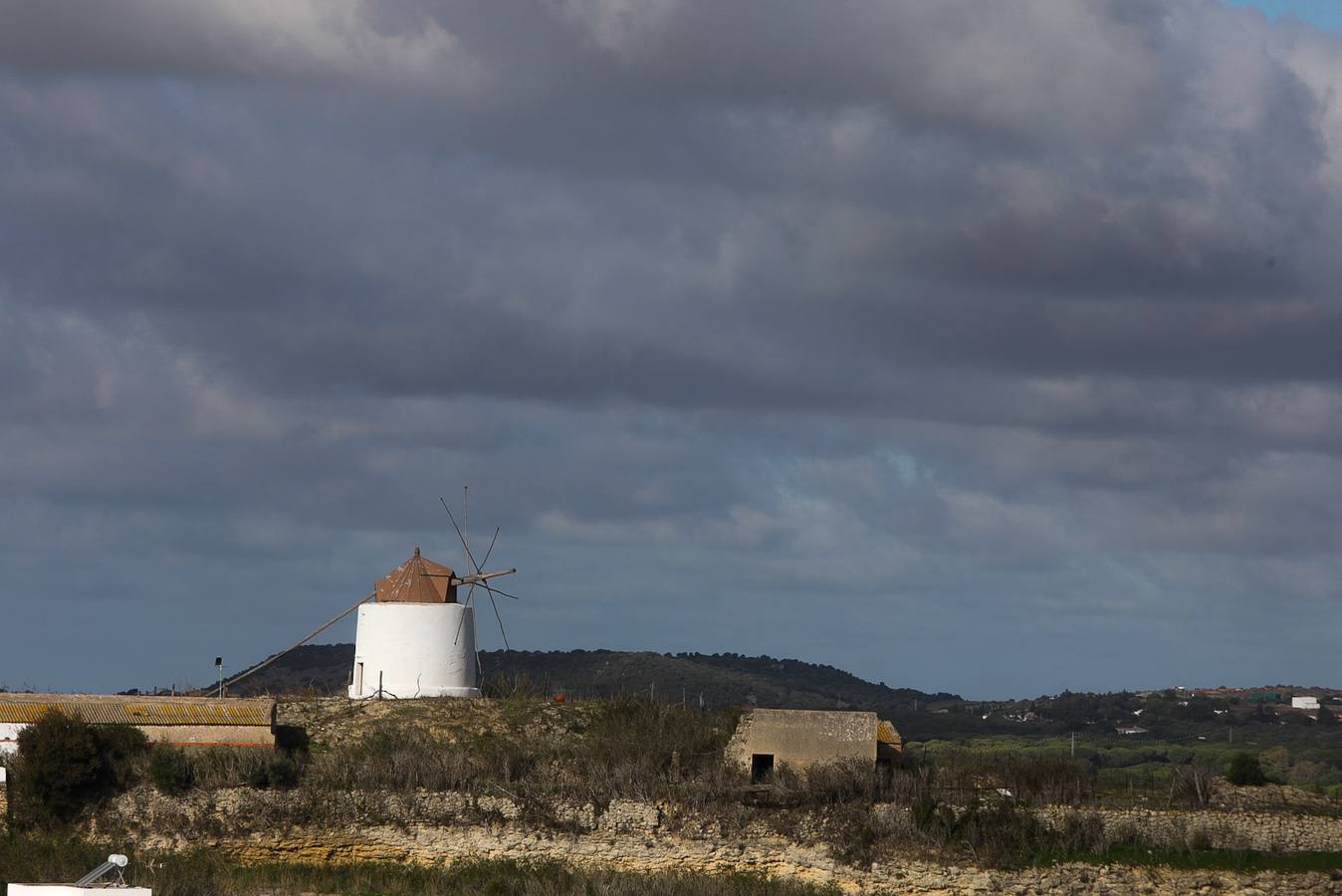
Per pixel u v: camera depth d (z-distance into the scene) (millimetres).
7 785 109625
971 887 111125
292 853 110562
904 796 116688
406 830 112500
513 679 141750
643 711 129250
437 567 136000
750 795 115812
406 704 128250
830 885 110688
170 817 110125
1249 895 111812
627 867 112438
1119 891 111500
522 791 114750
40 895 82000
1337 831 118125
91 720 114438
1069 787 123125
